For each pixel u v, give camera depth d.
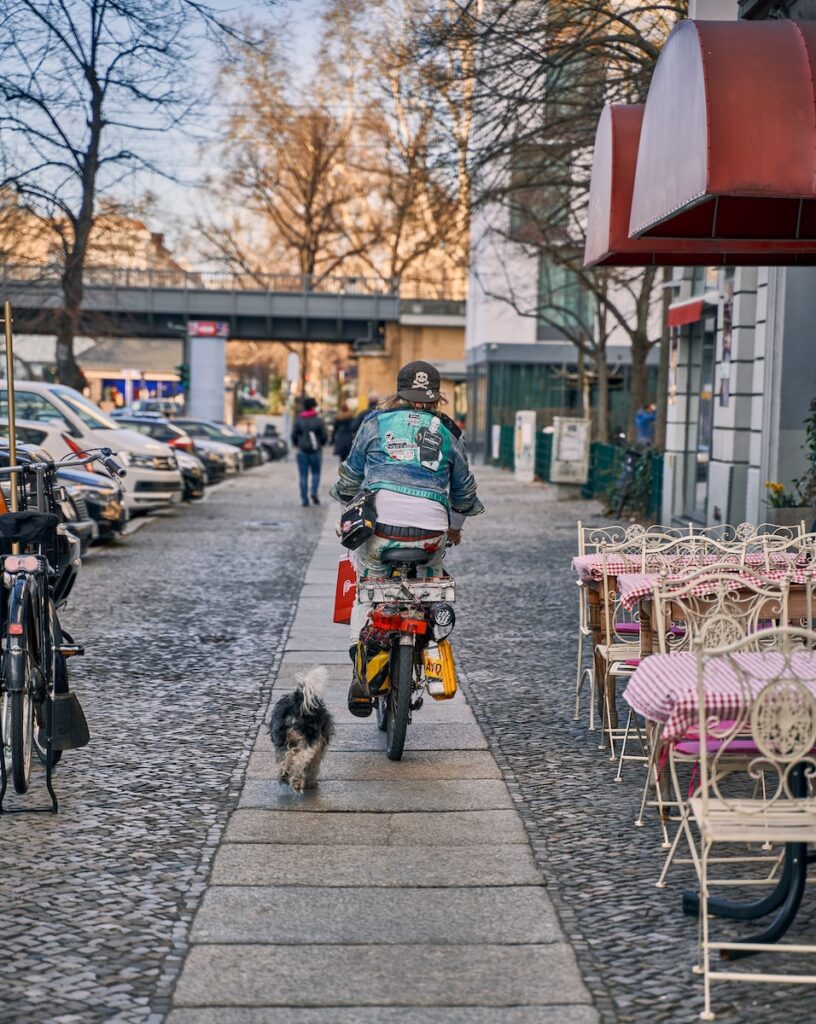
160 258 47.25
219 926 4.46
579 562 7.18
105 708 7.86
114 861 5.13
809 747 3.96
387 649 6.65
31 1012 3.78
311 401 24.81
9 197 23.53
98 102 20.16
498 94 15.62
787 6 12.67
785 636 3.94
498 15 14.88
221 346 50.00
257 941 4.33
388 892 4.82
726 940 4.32
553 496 27.89
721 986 4.00
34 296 27.80
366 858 5.20
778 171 7.17
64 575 7.22
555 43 15.16
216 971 4.09
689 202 7.52
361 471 6.62
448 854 5.26
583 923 4.52
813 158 7.19
